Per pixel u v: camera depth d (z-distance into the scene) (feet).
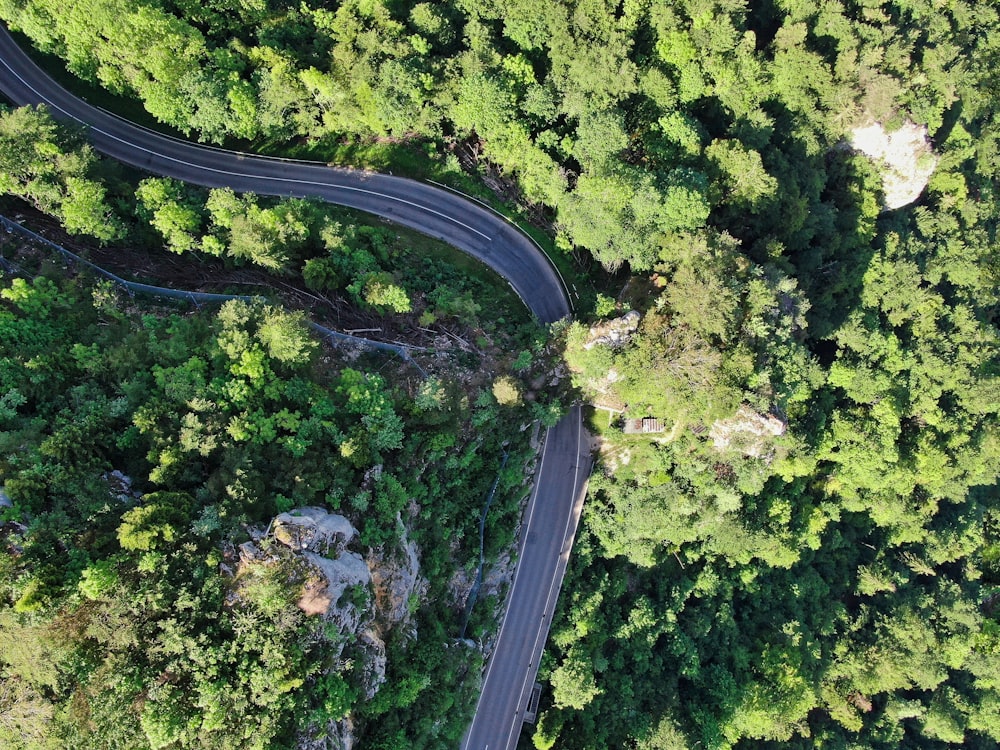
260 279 253.44
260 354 212.02
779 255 277.03
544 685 290.56
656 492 290.35
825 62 297.12
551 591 293.43
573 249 295.28
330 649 188.24
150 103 254.06
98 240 246.06
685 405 249.34
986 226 360.48
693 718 304.30
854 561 364.38
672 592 316.40
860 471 311.68
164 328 226.79
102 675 165.78
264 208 261.65
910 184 321.52
